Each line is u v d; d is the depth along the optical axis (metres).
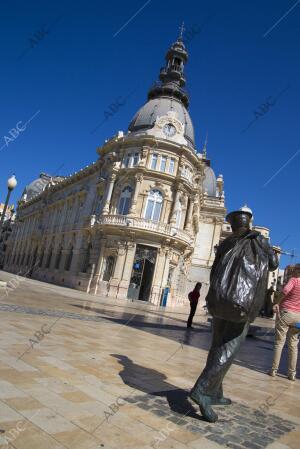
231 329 4.01
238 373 6.74
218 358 3.89
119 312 16.14
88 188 41.62
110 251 32.25
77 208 43.62
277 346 7.03
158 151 33.59
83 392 3.97
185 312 28.73
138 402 3.96
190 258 41.81
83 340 6.95
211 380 3.81
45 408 3.37
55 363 4.90
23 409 3.28
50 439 2.83
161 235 31.38
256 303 3.90
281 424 4.10
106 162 36.97
